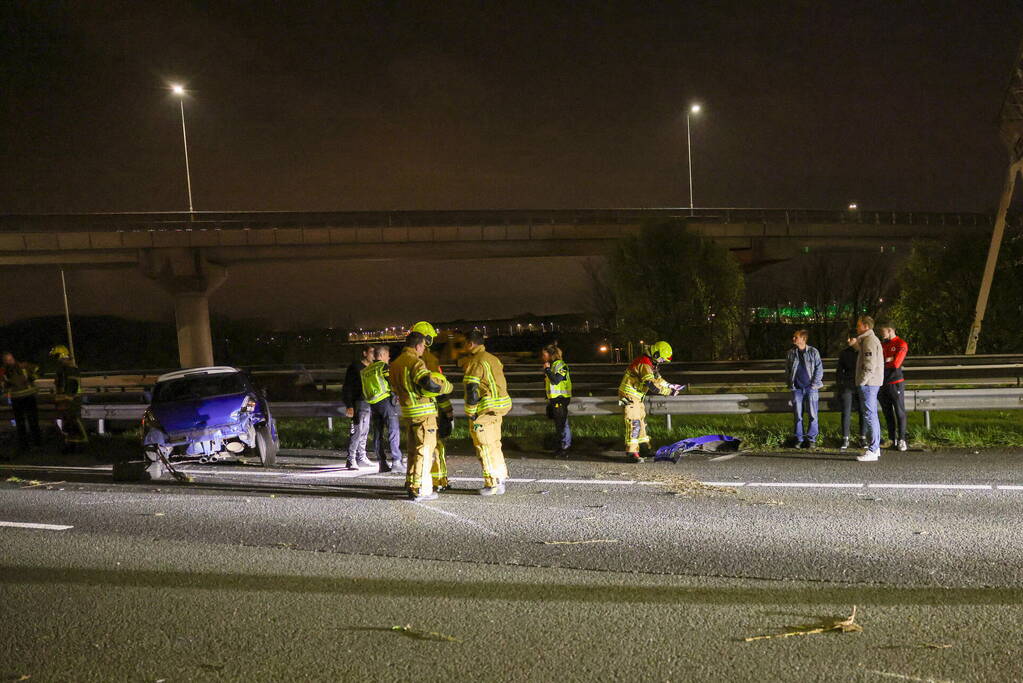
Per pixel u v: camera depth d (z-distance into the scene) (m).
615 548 5.99
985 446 10.55
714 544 6.04
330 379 28.45
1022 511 6.91
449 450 11.85
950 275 31.11
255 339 58.84
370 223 52.50
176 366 53.50
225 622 4.66
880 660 3.91
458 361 8.68
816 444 11.05
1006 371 20.86
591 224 53.75
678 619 4.51
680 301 34.69
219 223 51.56
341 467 10.59
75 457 12.44
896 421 10.50
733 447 10.91
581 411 13.54
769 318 40.38
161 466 9.98
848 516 6.85
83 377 31.20
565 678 3.80
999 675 3.73
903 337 32.47
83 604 5.05
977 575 5.15
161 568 5.79
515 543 6.21
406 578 5.39
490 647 4.19
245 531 6.84
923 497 7.55
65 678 3.97
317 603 4.93
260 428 10.73
